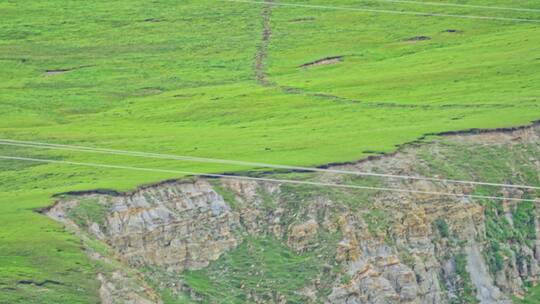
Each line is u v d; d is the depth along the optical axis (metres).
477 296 136.25
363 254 132.88
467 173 148.62
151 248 130.50
